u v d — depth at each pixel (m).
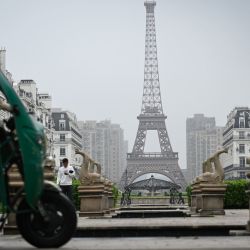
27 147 11.33
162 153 176.00
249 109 168.62
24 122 11.44
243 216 24.69
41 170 11.43
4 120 11.88
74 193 37.44
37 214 11.75
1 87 11.68
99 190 26.67
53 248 11.82
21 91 116.75
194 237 14.73
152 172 167.75
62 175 28.56
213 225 15.61
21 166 11.66
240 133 165.00
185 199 70.06
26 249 11.77
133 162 169.50
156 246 12.32
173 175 167.12
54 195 11.80
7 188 11.62
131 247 12.15
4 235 15.21
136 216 29.05
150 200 61.78
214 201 26.41
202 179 26.61
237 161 164.38
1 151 11.62
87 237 15.35
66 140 163.00
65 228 11.78
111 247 12.18
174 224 16.12
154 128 183.62
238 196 39.31
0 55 110.00
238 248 11.69
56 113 165.25
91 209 26.77
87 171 27.02
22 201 11.83
